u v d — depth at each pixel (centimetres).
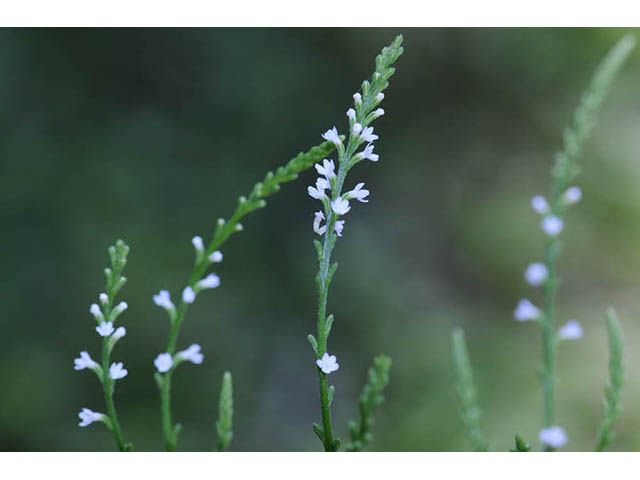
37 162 805
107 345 132
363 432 153
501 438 689
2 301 729
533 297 915
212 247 128
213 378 759
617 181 937
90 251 777
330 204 132
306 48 943
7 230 766
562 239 928
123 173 832
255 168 905
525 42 980
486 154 1022
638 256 919
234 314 817
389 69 135
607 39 966
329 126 938
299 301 864
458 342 168
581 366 792
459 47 995
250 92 920
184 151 882
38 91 841
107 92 876
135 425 707
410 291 912
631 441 672
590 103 174
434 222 992
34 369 707
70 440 691
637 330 856
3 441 683
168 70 903
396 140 1013
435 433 668
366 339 846
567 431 703
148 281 769
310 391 800
